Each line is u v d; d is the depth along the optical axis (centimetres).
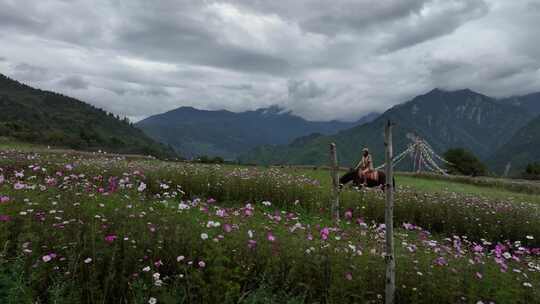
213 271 587
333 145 1113
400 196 1655
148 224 700
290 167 3388
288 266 654
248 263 634
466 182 4047
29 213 705
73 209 757
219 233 708
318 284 638
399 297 639
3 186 892
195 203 932
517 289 638
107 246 618
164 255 635
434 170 4484
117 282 585
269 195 1479
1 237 608
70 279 558
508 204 1811
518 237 1359
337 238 761
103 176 1407
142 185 973
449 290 632
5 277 520
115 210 763
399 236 1005
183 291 564
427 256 762
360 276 639
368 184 1803
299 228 836
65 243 611
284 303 577
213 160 4819
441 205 1548
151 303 514
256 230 771
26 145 3969
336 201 1109
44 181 1176
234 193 1466
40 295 540
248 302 556
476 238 1365
